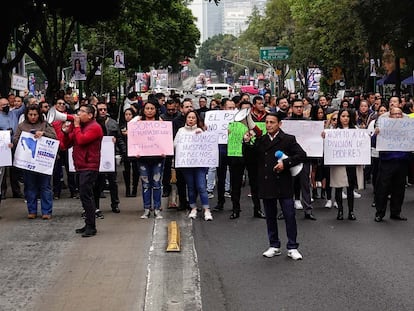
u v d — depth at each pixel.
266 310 6.64
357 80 49.34
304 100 16.66
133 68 51.12
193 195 11.88
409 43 28.61
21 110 14.34
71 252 9.16
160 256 8.93
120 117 18.44
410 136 11.17
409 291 7.17
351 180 11.48
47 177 11.60
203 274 8.04
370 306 6.68
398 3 25.72
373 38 28.31
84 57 26.03
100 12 19.38
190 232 10.59
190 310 6.66
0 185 12.55
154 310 6.64
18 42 24.12
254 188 11.75
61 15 20.17
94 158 10.17
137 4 29.30
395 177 11.38
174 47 45.72
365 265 8.33
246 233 10.48
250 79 106.62
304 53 51.38
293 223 8.70
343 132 11.40
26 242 9.80
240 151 11.55
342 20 36.91
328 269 8.16
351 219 11.57
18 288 7.46
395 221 11.38
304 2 45.81
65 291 7.32
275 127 8.56
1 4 17.55
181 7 42.69
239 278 7.84
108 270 8.20
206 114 13.02
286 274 7.97
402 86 43.34
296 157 8.44
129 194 14.53
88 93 37.56
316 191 14.03
